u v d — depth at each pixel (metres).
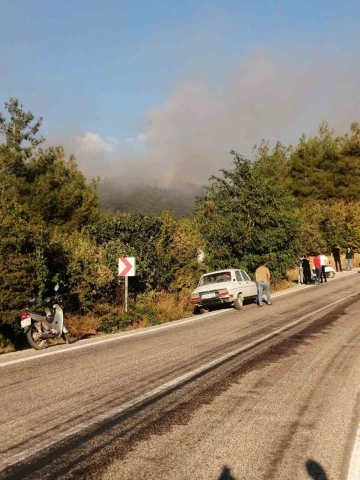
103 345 11.08
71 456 4.59
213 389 6.97
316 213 47.59
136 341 11.61
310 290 25.14
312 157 62.66
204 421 5.59
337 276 34.34
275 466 4.39
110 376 7.78
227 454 4.65
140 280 19.11
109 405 6.20
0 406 6.17
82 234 18.94
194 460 4.51
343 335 11.55
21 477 4.16
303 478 4.14
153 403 6.29
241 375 7.80
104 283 16.53
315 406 6.18
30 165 28.81
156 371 8.12
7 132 27.94
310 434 5.19
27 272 12.44
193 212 27.20
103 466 4.37
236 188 26.55
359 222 51.00
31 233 13.33
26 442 4.94
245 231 25.45
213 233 25.86
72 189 29.89
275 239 25.53
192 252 22.02
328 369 8.19
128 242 19.86
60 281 14.72
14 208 14.12
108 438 5.05
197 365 8.56
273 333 12.08
